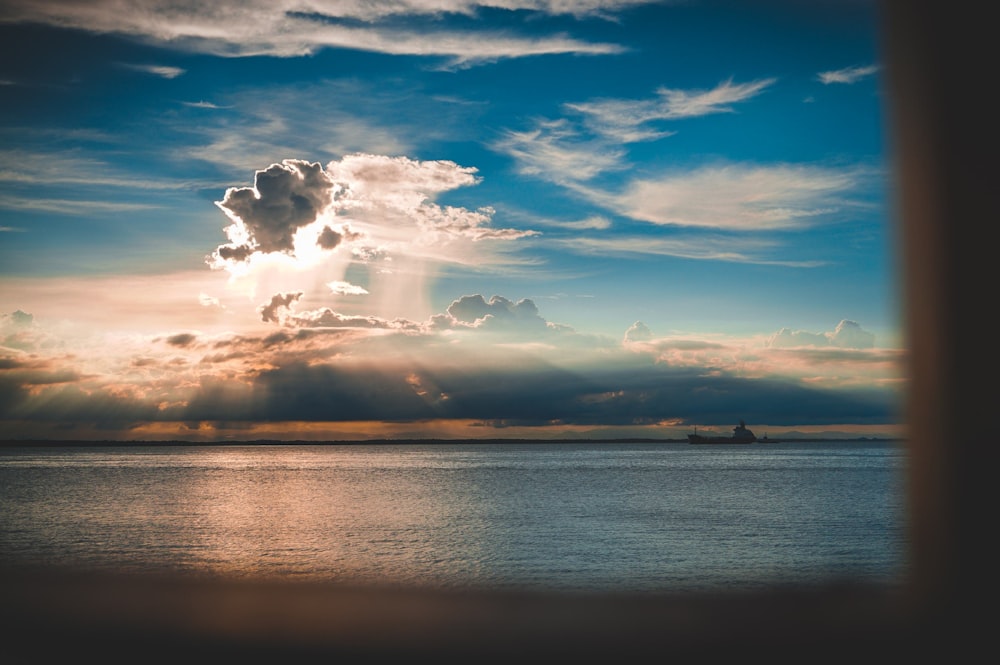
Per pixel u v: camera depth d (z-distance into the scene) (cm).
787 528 2736
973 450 590
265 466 11688
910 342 595
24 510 3641
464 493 5009
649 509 3644
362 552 2164
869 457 15800
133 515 3375
